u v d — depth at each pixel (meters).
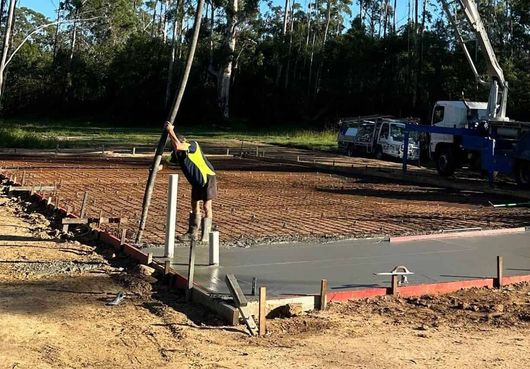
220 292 5.82
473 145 18.38
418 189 16.67
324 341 4.87
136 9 62.81
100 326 5.05
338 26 61.19
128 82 55.44
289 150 31.23
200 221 8.32
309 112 53.47
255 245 8.12
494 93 18.89
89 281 6.36
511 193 15.66
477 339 5.01
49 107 58.28
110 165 19.52
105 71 57.75
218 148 31.22
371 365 4.37
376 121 27.36
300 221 10.33
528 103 34.81
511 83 35.38
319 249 7.99
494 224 10.68
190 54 7.65
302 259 7.38
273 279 6.43
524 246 8.55
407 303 6.00
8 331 4.79
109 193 12.85
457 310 5.82
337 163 23.97
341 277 6.61
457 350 4.73
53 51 62.66
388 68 48.16
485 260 7.67
